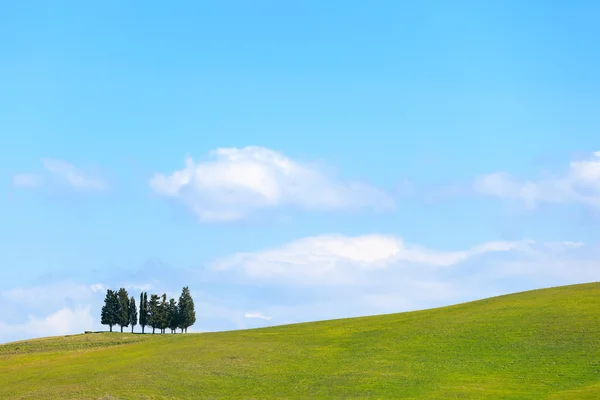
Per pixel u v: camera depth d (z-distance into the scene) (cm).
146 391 6150
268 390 6106
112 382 6556
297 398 5812
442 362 6688
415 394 5675
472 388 5731
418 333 8100
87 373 7181
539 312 8244
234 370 6881
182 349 8250
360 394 5806
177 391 6153
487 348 6994
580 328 7256
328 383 6231
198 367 7056
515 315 8262
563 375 5875
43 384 6850
